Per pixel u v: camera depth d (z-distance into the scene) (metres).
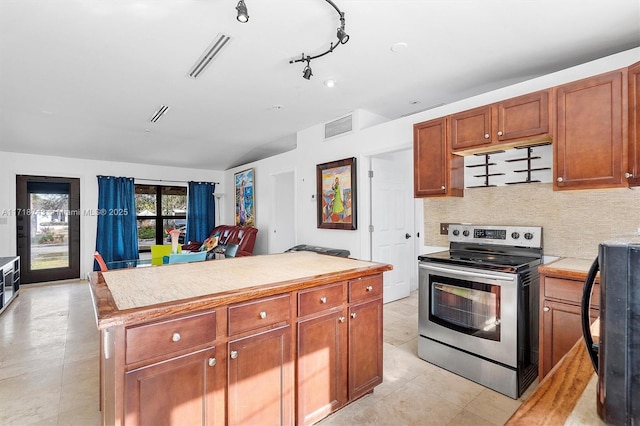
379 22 2.15
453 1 1.93
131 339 1.20
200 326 1.36
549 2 1.93
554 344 2.04
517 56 2.63
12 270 4.41
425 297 2.68
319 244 4.69
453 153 2.80
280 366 1.62
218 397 1.42
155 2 1.92
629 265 0.61
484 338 2.29
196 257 3.41
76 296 4.83
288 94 3.48
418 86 3.27
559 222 2.48
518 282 2.15
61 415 1.99
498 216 2.82
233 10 2.01
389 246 4.34
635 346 0.60
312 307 1.75
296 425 1.69
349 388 1.93
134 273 1.87
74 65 2.73
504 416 1.96
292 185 6.17
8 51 2.47
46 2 1.90
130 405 1.19
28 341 3.13
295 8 1.99
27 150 5.49
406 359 2.72
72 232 6.07
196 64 2.75
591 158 2.03
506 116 2.41
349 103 3.80
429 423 1.89
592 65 2.30
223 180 7.96
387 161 4.31
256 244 6.41
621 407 0.60
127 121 4.41
